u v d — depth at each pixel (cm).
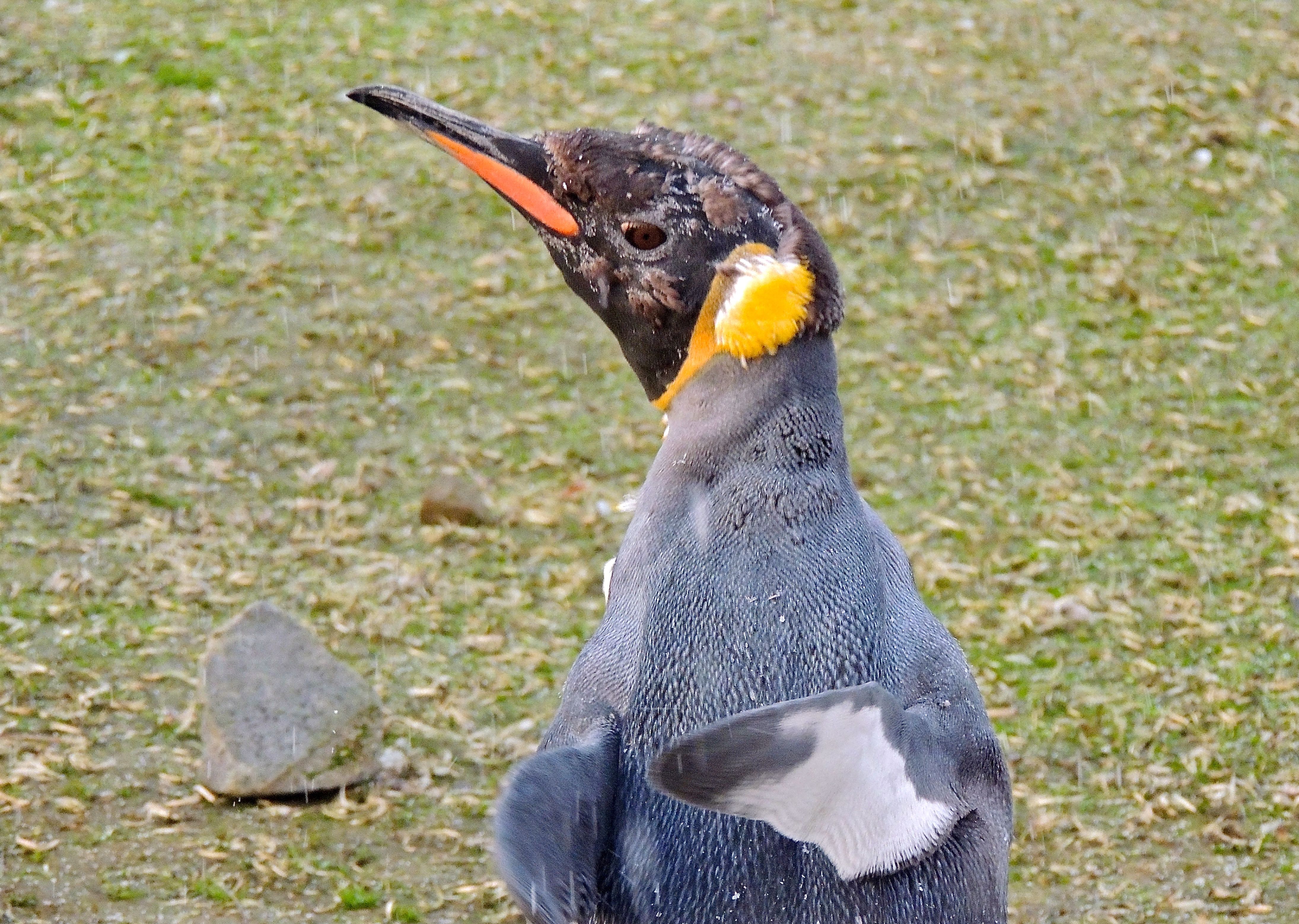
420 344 1355
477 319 1389
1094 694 1023
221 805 909
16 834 872
